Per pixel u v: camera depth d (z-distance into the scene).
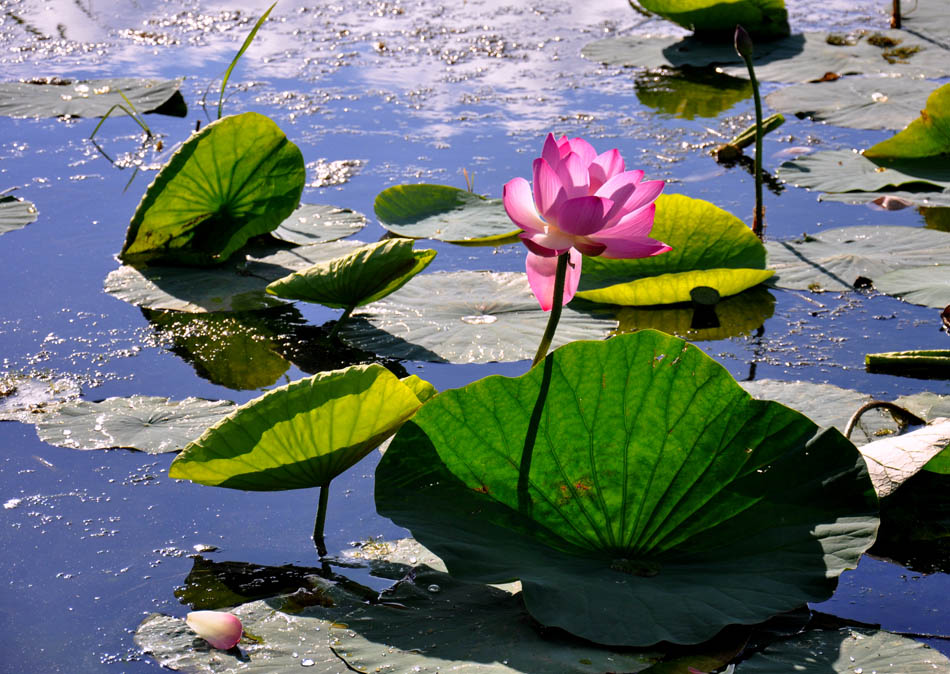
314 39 13.19
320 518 8.55
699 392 8.47
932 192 9.55
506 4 15.34
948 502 8.58
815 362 8.93
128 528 8.55
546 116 10.27
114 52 12.42
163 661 8.34
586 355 8.48
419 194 9.49
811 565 8.38
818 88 11.05
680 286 9.12
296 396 8.47
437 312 9.08
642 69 12.20
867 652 8.33
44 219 9.43
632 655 8.31
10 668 8.34
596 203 8.41
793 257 9.29
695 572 8.40
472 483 8.47
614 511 8.46
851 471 8.44
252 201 9.31
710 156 9.77
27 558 8.50
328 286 8.97
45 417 8.75
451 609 8.39
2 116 10.20
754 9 12.57
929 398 8.77
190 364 8.92
